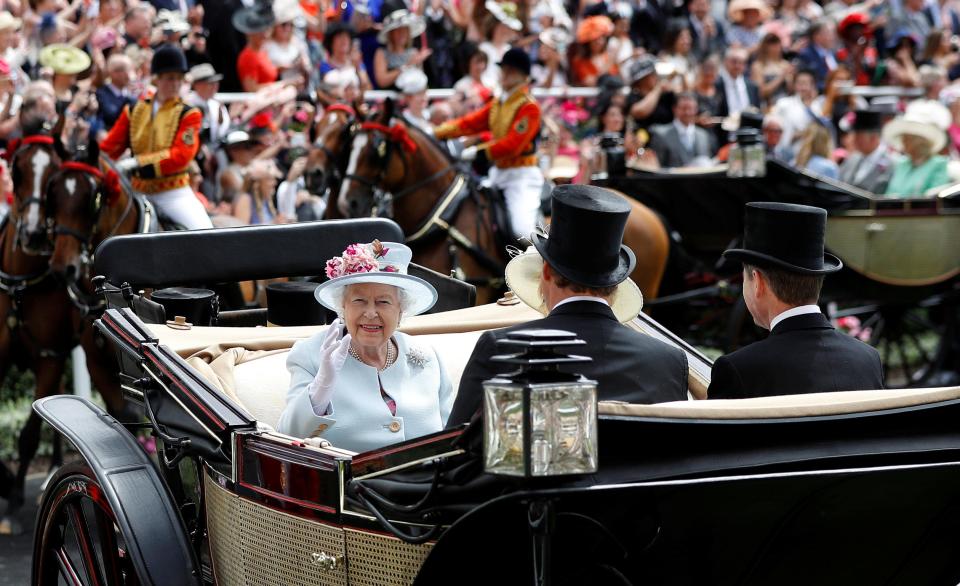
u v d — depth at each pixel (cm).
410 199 3244
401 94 4044
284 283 1944
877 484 1117
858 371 1436
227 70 4172
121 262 1803
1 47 3503
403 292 1465
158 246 1830
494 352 1186
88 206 2577
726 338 3569
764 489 1079
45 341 2677
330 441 1444
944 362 3900
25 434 2570
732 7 5622
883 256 3531
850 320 4216
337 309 1463
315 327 1731
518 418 953
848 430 1115
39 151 2594
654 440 1048
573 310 1268
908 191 3891
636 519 1074
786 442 1095
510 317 1745
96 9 3894
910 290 3600
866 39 5647
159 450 1563
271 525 1291
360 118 3284
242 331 1686
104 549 1477
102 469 1412
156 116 2984
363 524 1180
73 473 1483
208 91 3666
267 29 4019
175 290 1922
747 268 1512
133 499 1381
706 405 1117
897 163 4031
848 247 3522
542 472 948
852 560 1202
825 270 1471
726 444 1079
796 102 4716
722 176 3472
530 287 1511
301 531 1248
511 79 3375
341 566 1207
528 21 4891
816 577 1202
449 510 1082
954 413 1143
